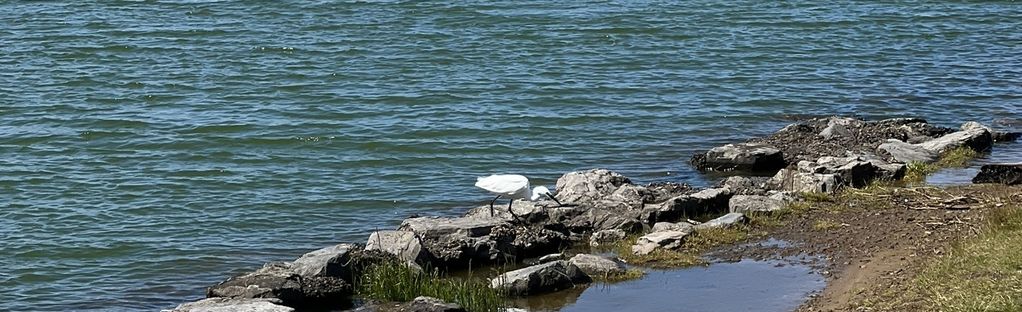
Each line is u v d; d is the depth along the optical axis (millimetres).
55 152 36688
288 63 49188
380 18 58219
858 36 54875
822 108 41844
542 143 37438
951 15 59781
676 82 45781
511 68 48188
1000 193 27469
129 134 38688
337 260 23906
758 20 58000
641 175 33781
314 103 42656
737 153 33625
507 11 59781
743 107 41969
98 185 33312
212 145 37312
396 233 25859
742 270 23906
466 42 53094
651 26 56312
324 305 23047
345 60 49719
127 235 29062
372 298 23297
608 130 38938
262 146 37250
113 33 55062
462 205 31156
